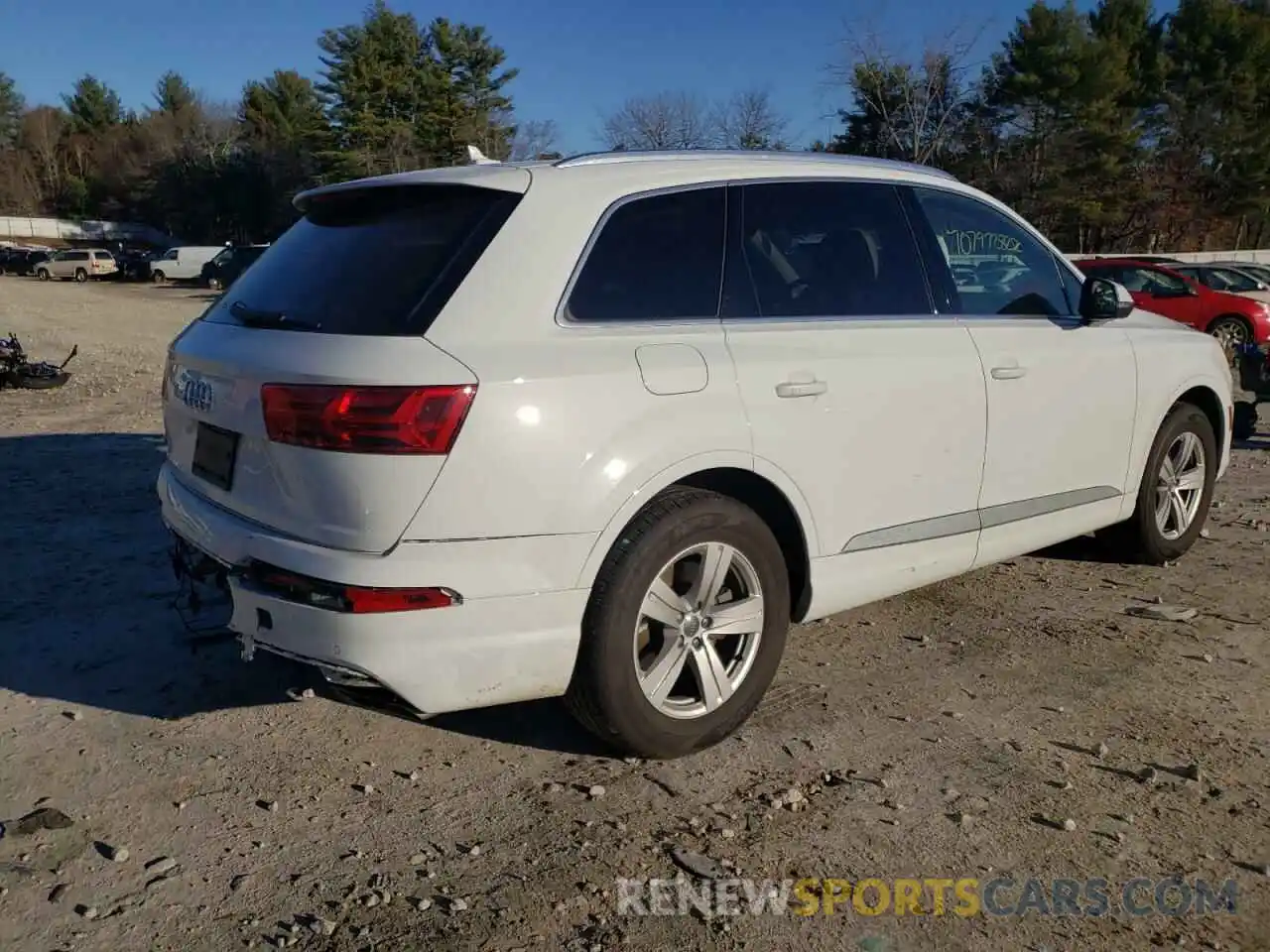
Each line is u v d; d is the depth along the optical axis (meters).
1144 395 5.04
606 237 3.39
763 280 3.72
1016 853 3.05
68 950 2.62
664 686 3.42
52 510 6.48
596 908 2.80
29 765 3.49
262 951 2.63
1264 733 3.77
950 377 4.09
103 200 84.94
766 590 3.61
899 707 3.95
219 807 3.26
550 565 3.11
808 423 3.63
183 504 3.59
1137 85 44.09
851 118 31.83
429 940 2.67
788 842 3.09
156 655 4.34
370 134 48.47
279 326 3.33
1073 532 4.87
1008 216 4.68
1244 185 44.97
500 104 51.34
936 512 4.14
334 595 2.99
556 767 3.51
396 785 3.39
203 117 72.94
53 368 12.42
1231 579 5.39
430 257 3.24
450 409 2.95
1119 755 3.61
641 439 3.23
